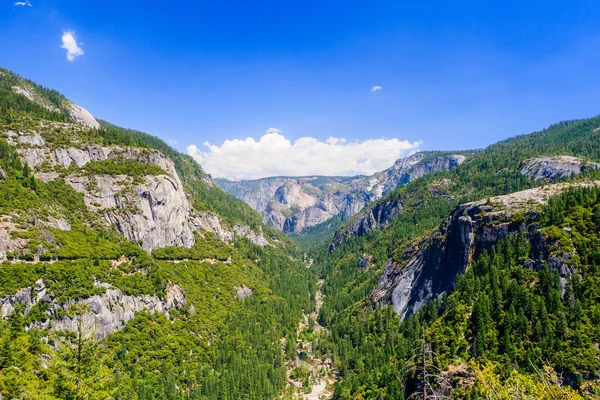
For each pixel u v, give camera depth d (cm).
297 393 16775
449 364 11750
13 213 15488
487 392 4728
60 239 16038
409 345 14762
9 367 8038
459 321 13400
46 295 13125
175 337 16962
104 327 14512
